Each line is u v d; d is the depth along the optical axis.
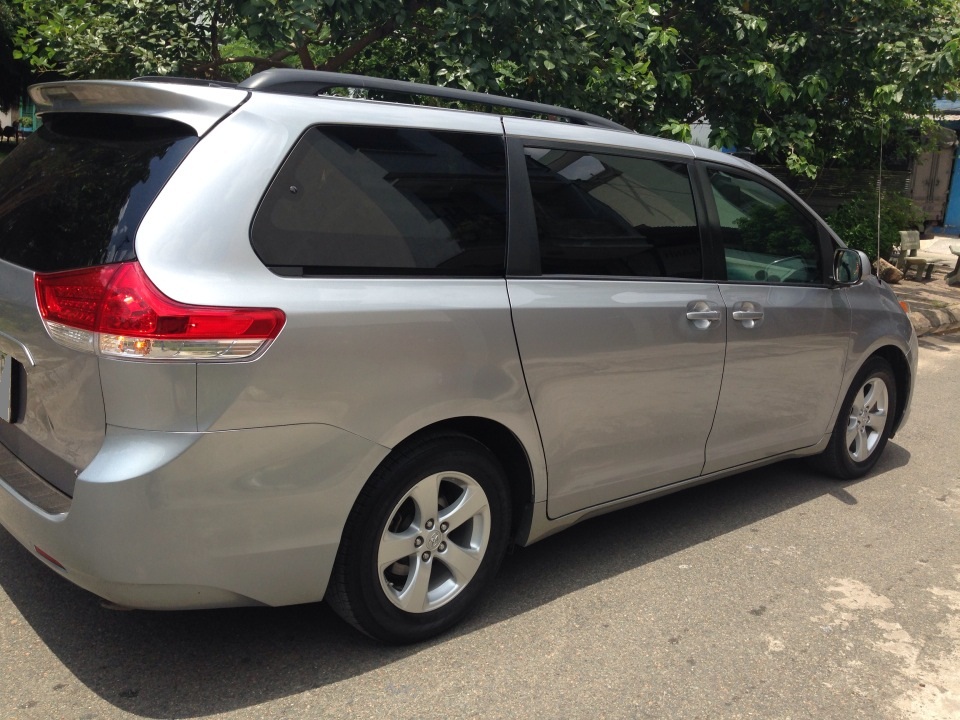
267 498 2.53
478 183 3.08
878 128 10.91
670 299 3.61
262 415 2.48
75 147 2.92
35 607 3.15
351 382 2.63
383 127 2.87
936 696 2.96
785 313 4.16
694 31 9.01
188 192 2.47
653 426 3.63
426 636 3.06
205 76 7.71
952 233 18.80
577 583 3.62
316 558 2.67
